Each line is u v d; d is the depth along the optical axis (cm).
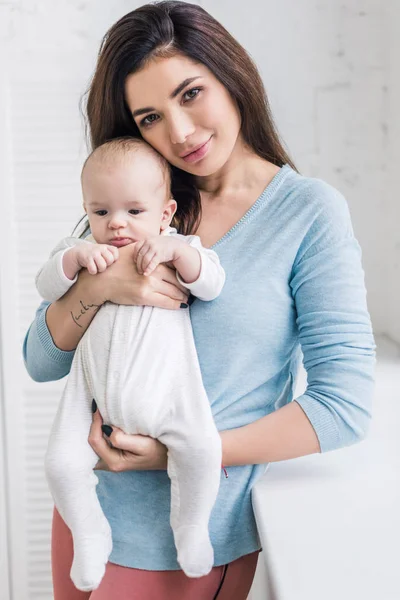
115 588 123
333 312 121
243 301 122
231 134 125
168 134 124
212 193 135
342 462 135
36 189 223
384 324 233
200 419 113
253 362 123
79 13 223
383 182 227
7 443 229
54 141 222
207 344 122
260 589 138
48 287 128
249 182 132
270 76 225
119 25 124
